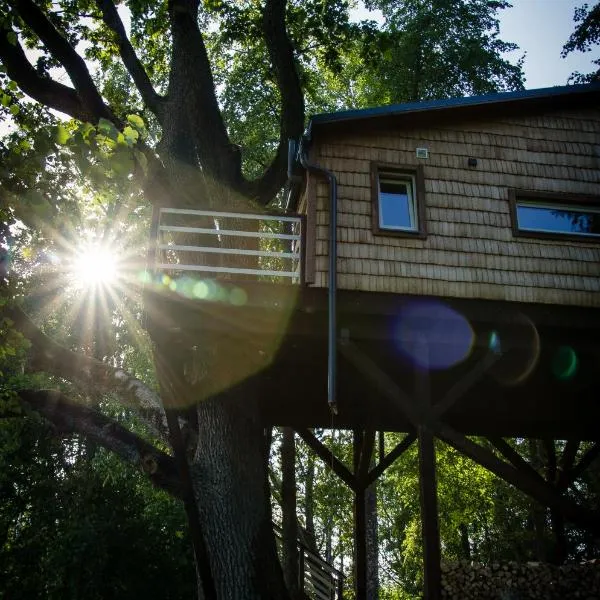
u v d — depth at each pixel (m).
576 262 8.70
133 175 8.26
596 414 10.96
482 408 10.84
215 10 12.86
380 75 19.67
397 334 8.16
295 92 10.38
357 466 11.44
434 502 7.20
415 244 8.48
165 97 10.15
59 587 15.75
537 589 8.70
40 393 8.26
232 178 9.67
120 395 8.27
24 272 7.96
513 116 9.46
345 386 10.12
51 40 8.80
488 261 8.53
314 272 8.12
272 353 8.71
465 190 8.89
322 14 12.16
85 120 9.05
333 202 8.31
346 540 25.47
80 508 16.80
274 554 7.82
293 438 15.88
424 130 9.18
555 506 7.40
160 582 17.03
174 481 7.77
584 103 9.66
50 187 6.37
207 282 8.00
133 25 12.62
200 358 8.08
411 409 7.70
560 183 9.16
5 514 16.91
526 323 8.32
